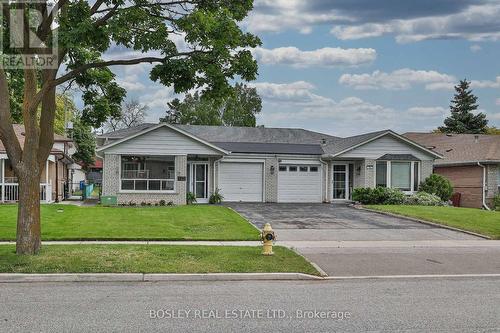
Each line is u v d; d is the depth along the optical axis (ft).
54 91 41.78
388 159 100.83
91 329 23.49
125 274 35.83
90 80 47.91
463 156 112.57
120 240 51.03
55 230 54.60
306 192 104.78
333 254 46.34
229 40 41.24
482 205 106.32
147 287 33.58
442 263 43.19
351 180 105.81
